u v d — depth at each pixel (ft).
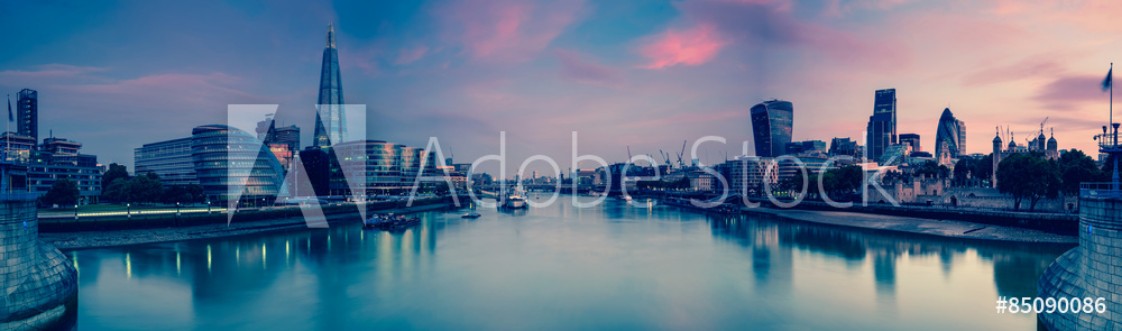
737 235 495.82
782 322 211.41
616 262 347.56
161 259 346.54
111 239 403.75
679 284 277.23
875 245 403.54
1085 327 153.48
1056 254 345.51
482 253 389.80
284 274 302.66
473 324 211.41
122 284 271.49
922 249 376.68
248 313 224.12
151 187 599.16
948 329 198.80
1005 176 477.36
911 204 634.43
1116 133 162.50
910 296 244.22
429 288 269.64
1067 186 469.16
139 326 205.57
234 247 409.69
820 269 310.86
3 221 181.47
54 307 199.21
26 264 189.78
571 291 263.70
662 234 515.50
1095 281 152.25
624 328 206.49
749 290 262.06
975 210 486.79
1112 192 160.35
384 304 239.09
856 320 211.82
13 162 206.80
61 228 394.32
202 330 201.87
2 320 179.42
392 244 438.40
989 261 323.57
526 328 206.49
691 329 204.74
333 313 225.15
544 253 388.98
